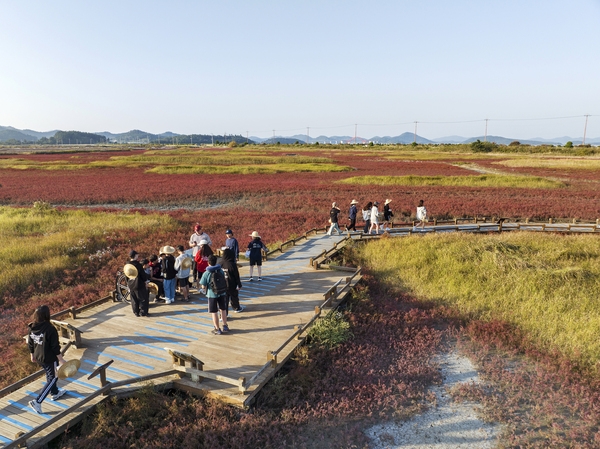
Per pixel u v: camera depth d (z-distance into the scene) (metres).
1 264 16.31
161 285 12.16
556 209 30.45
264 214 30.39
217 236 23.06
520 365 9.64
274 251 17.56
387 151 134.12
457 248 17.66
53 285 15.38
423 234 21.77
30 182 52.28
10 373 9.27
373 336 10.80
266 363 8.08
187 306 11.72
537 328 11.22
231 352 9.03
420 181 47.22
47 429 6.66
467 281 14.63
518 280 14.30
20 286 14.92
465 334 11.01
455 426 7.52
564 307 12.39
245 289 13.16
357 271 14.35
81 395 7.54
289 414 7.50
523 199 35.69
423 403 8.17
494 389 8.64
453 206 32.19
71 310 10.73
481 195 38.56
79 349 9.22
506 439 7.14
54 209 30.31
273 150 145.38
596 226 23.02
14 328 11.84
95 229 22.97
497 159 88.12
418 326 11.45
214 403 7.57
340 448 6.86
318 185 46.03
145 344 9.43
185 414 7.50
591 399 8.15
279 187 44.56
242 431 7.00
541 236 20.30
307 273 14.83
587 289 13.64
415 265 16.41
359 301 13.05
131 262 10.74
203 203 37.97
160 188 45.56
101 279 15.91
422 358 9.81
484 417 7.70
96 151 152.25
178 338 9.71
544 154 104.19
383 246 18.89
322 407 7.83
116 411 7.36
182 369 8.02
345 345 10.14
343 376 8.88
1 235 21.89
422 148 144.12
